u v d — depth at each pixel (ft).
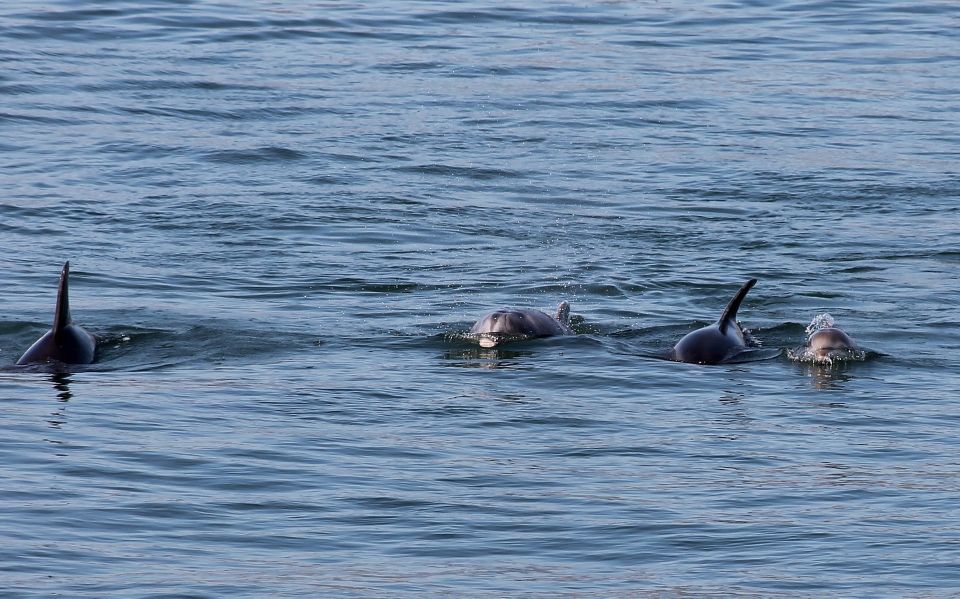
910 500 112.88
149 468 119.75
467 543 103.76
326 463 122.42
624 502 112.78
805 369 160.15
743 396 147.84
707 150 289.94
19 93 319.47
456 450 127.03
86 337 164.76
